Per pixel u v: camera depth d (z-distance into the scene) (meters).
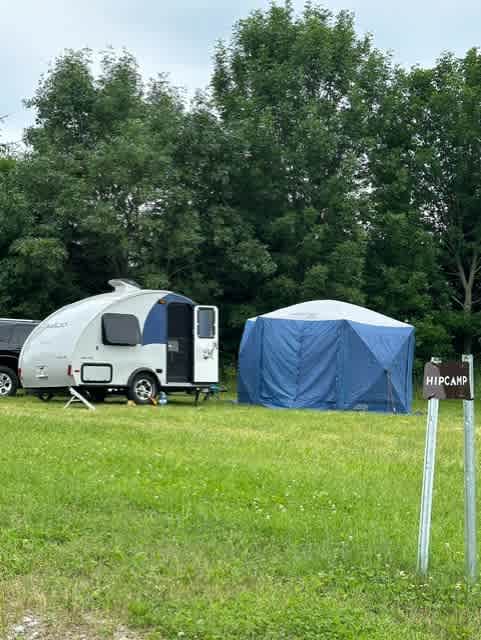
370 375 23.31
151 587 6.23
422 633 5.42
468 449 6.41
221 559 6.95
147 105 34.03
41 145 31.86
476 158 36.94
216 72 38.06
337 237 34.94
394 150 37.12
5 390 24.19
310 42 35.88
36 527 7.83
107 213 30.03
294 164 34.56
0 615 5.72
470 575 6.36
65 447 12.79
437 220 38.97
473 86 37.75
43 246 29.70
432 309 37.72
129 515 8.41
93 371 21.69
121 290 22.92
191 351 23.45
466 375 6.39
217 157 34.16
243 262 32.81
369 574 6.56
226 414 20.16
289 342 24.03
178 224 32.06
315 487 10.10
